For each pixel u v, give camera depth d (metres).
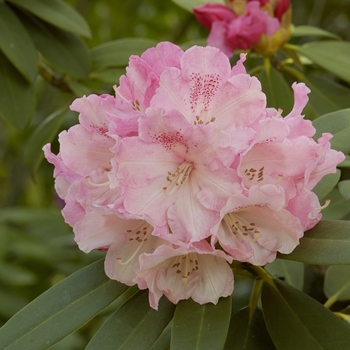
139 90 0.69
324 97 0.92
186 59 0.67
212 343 0.67
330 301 0.81
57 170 0.70
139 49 0.95
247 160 0.67
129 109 0.69
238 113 0.67
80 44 0.92
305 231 0.69
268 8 0.88
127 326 0.69
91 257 1.25
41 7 0.90
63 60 0.92
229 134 0.65
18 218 1.34
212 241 0.65
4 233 1.25
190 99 0.68
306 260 0.67
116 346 0.69
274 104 0.88
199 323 0.68
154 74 0.68
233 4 0.88
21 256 1.29
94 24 1.63
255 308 0.74
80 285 0.71
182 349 0.67
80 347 1.15
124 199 0.66
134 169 0.66
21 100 0.90
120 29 1.64
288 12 0.88
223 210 0.65
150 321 0.69
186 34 1.55
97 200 0.68
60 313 0.70
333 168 0.68
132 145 0.66
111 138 0.68
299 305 0.71
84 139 0.68
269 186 0.65
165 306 0.70
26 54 0.89
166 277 0.68
